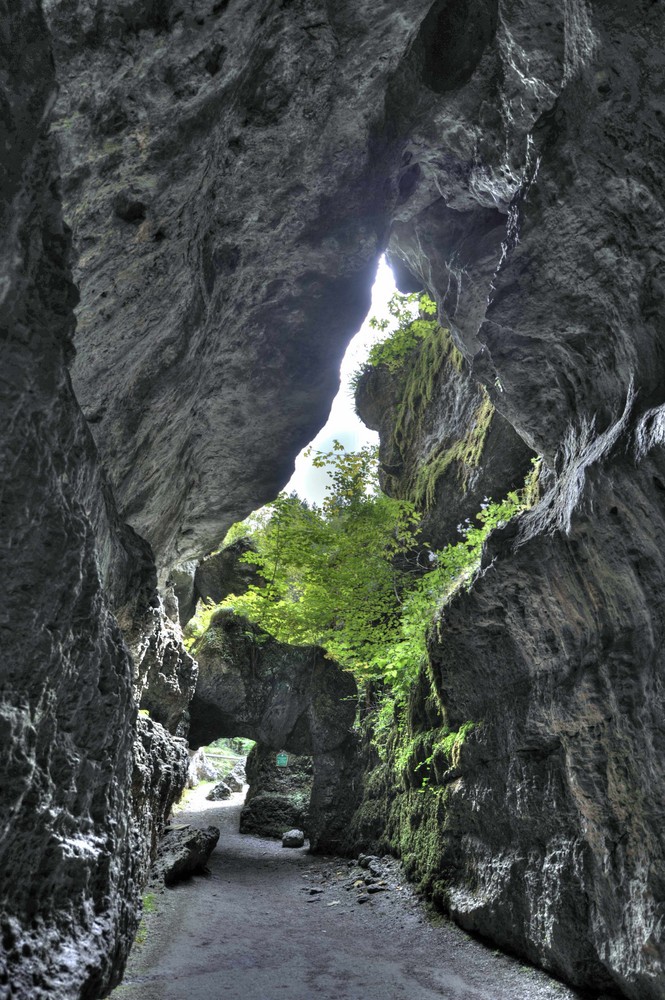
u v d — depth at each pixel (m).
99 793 4.64
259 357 6.91
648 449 4.40
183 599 19.84
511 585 6.47
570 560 5.57
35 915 3.74
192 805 22.34
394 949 7.61
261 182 5.51
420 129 6.51
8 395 3.05
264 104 5.03
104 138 3.76
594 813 5.64
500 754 7.59
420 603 10.52
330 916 9.26
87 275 4.30
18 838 3.53
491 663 7.62
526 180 5.01
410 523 13.55
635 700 5.02
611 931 5.45
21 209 2.84
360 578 12.81
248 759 20.77
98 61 3.39
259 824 18.08
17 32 2.58
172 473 7.48
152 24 3.49
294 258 6.24
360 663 12.92
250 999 5.96
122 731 4.90
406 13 4.87
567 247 4.81
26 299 3.04
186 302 5.51
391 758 12.12
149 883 9.98
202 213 5.17
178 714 12.92
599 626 5.54
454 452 13.12
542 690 6.49
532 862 6.82
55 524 3.48
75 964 3.80
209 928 8.39
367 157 5.89
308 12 4.63
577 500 5.26
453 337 8.49
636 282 4.55
